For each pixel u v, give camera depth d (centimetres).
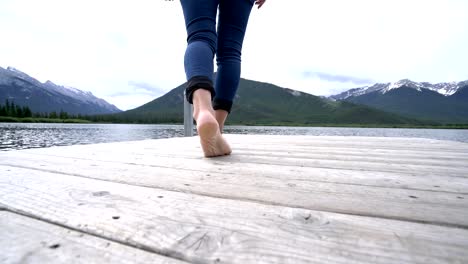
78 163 128
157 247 46
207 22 136
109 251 45
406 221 60
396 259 43
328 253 45
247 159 142
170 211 63
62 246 46
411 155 170
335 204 71
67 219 58
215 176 101
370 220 60
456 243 49
